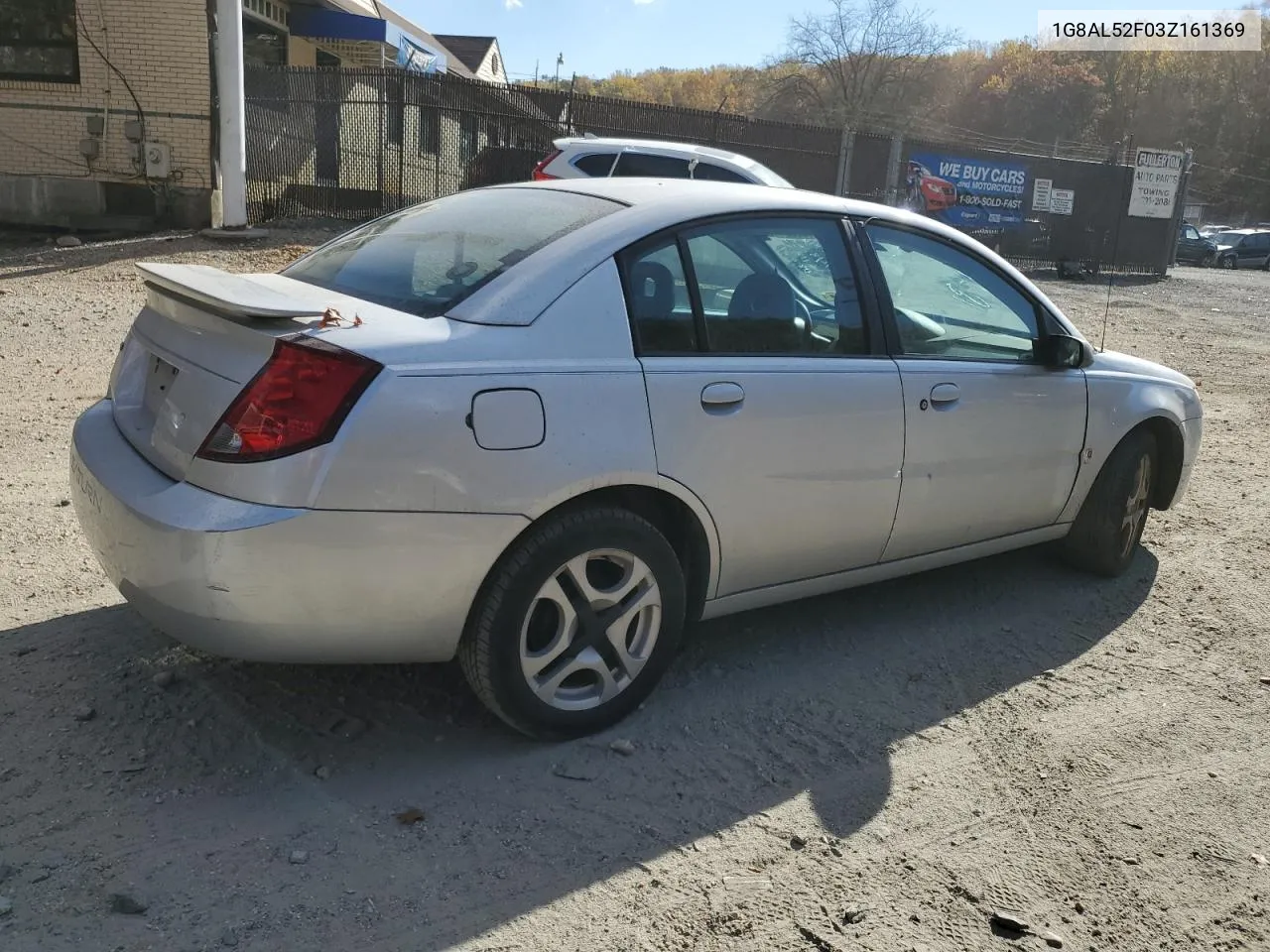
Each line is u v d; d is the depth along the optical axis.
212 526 2.65
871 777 3.19
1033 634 4.31
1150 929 2.61
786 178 20.52
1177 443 5.02
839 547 3.76
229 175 14.03
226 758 3.04
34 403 6.80
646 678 3.36
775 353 3.53
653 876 2.67
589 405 3.04
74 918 2.36
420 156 17.02
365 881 2.57
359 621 2.80
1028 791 3.17
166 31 14.32
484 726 3.32
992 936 2.54
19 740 3.04
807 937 2.48
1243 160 73.75
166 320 3.24
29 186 14.70
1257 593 4.86
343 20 20.55
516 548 2.97
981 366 4.11
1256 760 3.43
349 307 3.05
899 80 52.44
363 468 2.69
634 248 3.28
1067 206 24.02
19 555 4.36
